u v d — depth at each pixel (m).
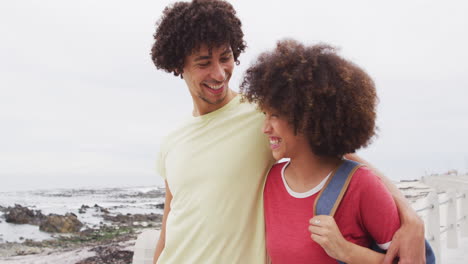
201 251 1.86
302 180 1.57
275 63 1.49
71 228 10.83
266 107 1.52
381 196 1.40
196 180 1.93
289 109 1.44
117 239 9.64
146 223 12.08
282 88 1.46
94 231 10.62
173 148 2.09
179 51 1.98
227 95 2.04
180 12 1.97
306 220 1.50
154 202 18.42
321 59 1.46
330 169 1.54
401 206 1.47
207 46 1.88
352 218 1.42
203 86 1.96
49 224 10.72
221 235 1.83
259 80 1.54
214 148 1.92
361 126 1.47
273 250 1.59
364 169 1.46
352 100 1.43
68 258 7.91
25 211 12.07
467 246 5.68
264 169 1.88
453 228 5.67
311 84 1.41
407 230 1.37
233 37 1.98
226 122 1.95
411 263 1.32
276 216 1.61
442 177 20.05
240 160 1.86
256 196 1.87
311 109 1.43
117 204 17.05
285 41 1.57
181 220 1.96
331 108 1.43
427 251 1.46
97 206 15.26
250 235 1.85
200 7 1.90
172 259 1.97
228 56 1.98
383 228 1.38
